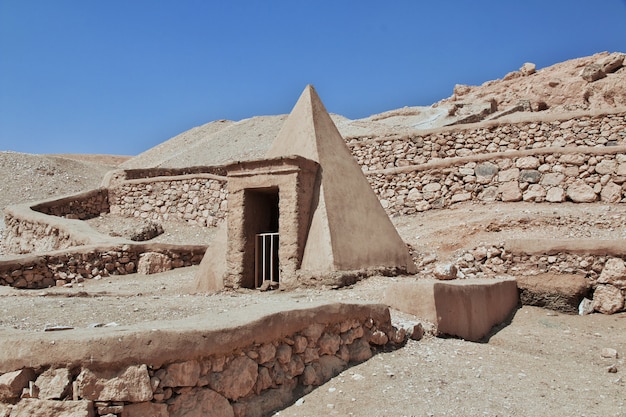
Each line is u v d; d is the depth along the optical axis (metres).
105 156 50.28
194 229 17.94
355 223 8.99
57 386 3.05
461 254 10.52
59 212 19.19
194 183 18.59
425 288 6.48
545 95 33.12
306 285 8.03
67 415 2.99
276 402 4.00
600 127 14.73
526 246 9.66
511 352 6.22
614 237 10.00
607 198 12.49
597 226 10.78
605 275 8.81
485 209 13.32
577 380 5.32
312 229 8.53
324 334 4.73
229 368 3.70
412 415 4.04
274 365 4.12
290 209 8.45
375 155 17.03
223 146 35.16
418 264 10.71
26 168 28.06
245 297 7.41
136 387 3.14
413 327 5.99
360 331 5.20
